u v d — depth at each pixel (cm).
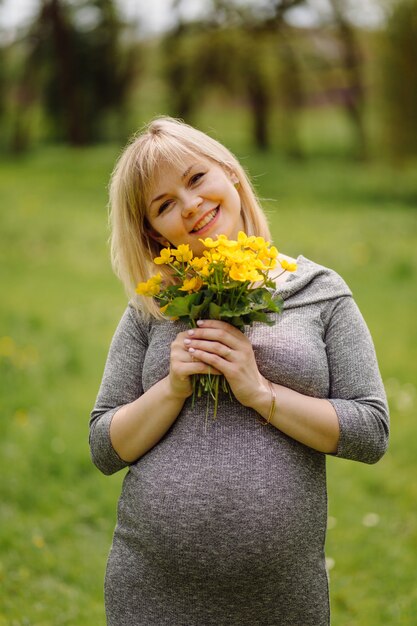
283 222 1142
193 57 1895
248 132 2584
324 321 190
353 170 1783
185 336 179
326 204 1356
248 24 1897
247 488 178
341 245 962
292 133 2147
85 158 1942
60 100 2428
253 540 177
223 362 174
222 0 1888
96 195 1443
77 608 303
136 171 194
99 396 200
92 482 412
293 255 916
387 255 910
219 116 2862
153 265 204
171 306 174
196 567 179
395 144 1438
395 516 381
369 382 184
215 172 194
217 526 177
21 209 1248
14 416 486
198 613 182
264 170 1750
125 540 190
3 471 413
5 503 389
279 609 181
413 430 471
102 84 2353
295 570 181
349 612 308
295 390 183
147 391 187
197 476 180
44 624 293
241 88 2097
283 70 1919
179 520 179
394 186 1515
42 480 411
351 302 192
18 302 767
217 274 169
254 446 181
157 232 202
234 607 181
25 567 332
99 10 2212
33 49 2300
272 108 2247
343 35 1822
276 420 177
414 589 319
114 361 201
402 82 1390
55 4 2156
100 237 1071
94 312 743
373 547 350
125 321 204
